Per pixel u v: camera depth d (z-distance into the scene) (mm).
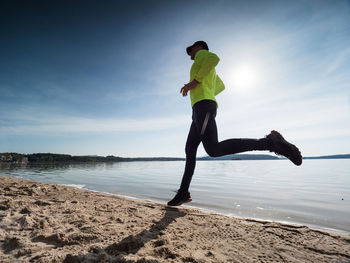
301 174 10719
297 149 1578
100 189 5141
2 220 1645
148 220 1896
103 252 1115
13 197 2777
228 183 6547
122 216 1997
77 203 2562
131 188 5340
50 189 3746
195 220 1963
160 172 12984
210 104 1957
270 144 1620
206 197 4008
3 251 1176
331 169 15797
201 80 1935
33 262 1025
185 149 2445
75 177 8672
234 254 1221
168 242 1347
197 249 1273
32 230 1472
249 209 3018
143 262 999
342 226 2160
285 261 1146
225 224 1836
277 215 2668
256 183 6535
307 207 3131
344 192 4531
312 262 1136
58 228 1534
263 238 1498
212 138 1854
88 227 1550
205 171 14219
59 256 1068
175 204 2408
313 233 1619
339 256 1218
